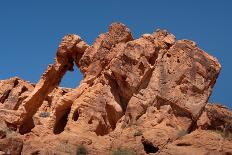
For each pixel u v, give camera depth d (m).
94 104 46.88
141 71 47.75
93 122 46.28
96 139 45.12
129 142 44.19
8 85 61.56
